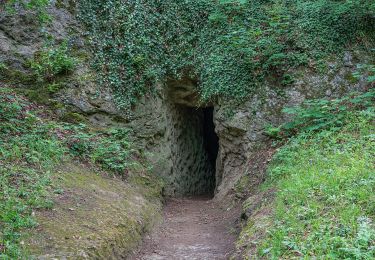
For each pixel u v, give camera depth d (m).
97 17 11.29
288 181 7.11
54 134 8.70
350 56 10.91
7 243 4.89
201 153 16.27
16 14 10.56
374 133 8.13
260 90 10.99
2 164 6.71
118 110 10.75
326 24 11.28
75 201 6.72
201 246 7.43
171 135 12.88
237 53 11.42
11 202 5.76
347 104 9.97
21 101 9.27
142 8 11.74
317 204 5.85
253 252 5.50
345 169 6.66
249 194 9.29
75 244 5.41
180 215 10.07
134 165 10.19
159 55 11.99
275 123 10.57
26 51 10.33
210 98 11.83
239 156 11.23
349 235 4.89
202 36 12.13
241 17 12.05
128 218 7.17
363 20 11.37
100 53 10.96
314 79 10.73
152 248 7.20
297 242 5.05
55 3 11.09
